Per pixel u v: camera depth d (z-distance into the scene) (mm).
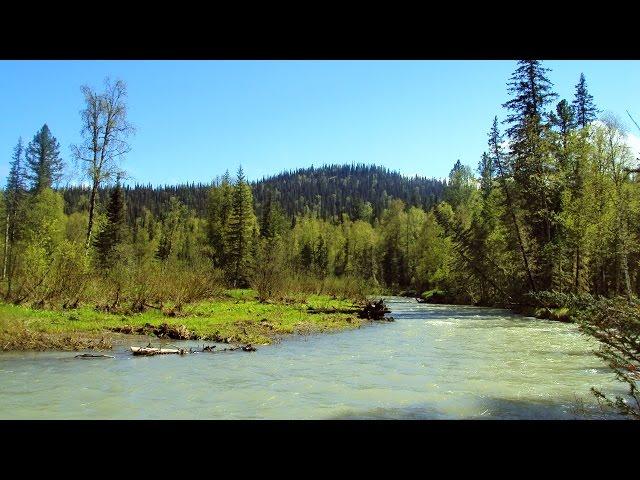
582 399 8922
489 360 13258
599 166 29062
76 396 8508
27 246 18906
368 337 18562
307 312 26859
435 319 27609
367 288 40438
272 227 73438
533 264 33562
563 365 12453
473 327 22859
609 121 29094
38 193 57500
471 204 59750
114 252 36031
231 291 37344
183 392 9031
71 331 15273
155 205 159500
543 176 33688
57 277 19094
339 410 8094
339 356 13789
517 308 33938
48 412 7566
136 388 9172
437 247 57250
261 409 8055
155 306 22531
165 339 15727
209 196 66812
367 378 10672
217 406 8180
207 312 22594
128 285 21641
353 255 87938
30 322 15086
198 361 12234
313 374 11023
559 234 32656
